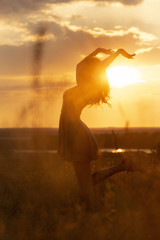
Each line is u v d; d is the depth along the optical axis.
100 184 6.04
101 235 4.04
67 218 4.54
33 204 5.30
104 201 5.10
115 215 4.64
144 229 4.15
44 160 6.41
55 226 4.53
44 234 4.32
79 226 4.23
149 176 5.67
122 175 6.61
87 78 5.68
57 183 6.06
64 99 5.68
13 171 7.06
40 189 5.82
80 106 5.62
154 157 6.16
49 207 5.30
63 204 5.45
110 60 5.85
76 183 6.37
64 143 5.58
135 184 5.61
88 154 5.54
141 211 4.57
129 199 5.10
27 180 6.52
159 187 5.31
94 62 5.74
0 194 6.19
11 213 5.53
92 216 4.41
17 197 6.02
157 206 4.70
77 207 4.57
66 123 5.58
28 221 4.69
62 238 4.10
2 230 4.36
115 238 4.04
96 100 5.70
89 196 5.36
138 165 5.75
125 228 4.18
